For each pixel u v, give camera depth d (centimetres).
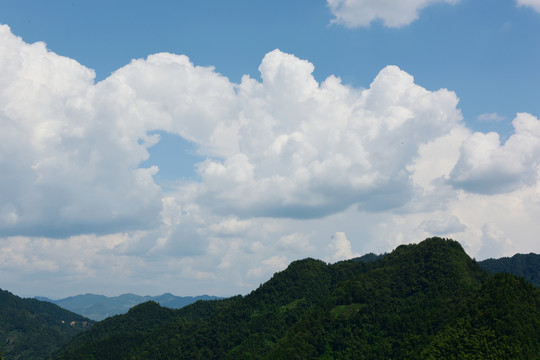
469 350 18850
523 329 19188
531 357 18075
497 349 18488
